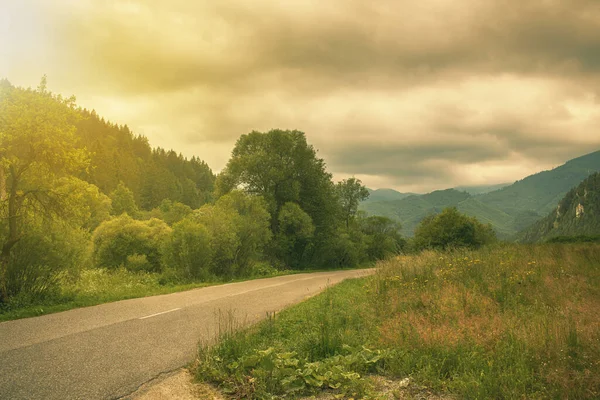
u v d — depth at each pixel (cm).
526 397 550
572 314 898
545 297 1125
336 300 1364
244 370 651
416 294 1229
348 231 6556
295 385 604
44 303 1295
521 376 595
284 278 2673
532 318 899
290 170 4628
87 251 1695
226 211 3095
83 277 1933
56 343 786
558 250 2009
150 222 3428
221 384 610
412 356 708
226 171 4525
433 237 4847
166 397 555
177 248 2439
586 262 1673
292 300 1451
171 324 985
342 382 629
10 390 536
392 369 676
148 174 13850
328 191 5022
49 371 619
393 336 816
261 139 4581
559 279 1341
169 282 2238
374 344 808
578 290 1190
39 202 1438
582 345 698
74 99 1446
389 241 7362
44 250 1398
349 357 710
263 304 1345
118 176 12688
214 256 2688
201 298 1474
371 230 8100
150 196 13038
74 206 1488
